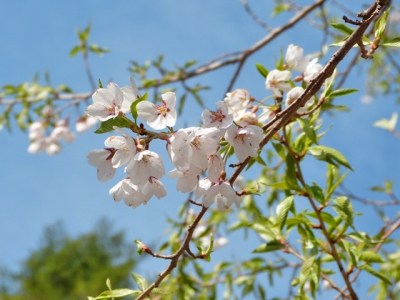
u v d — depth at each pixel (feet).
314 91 2.01
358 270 2.80
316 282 2.43
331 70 2.01
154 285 2.10
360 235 2.49
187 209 3.59
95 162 1.98
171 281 3.33
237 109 2.30
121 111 1.89
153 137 1.88
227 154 2.00
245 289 3.27
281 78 2.35
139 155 1.83
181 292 3.22
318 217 2.45
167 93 1.92
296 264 3.14
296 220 2.47
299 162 2.46
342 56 2.00
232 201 2.00
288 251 2.67
